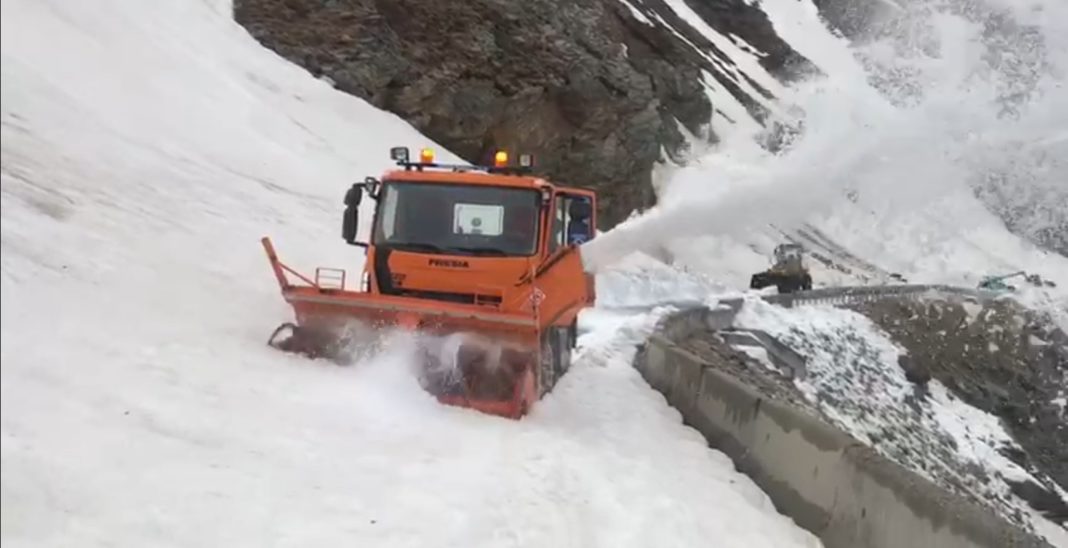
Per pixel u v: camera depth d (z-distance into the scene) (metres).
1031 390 35.19
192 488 5.01
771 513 7.29
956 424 26.56
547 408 8.99
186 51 21.64
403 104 29.73
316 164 20.91
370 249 9.15
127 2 21.44
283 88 24.53
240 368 7.36
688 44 60.31
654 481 7.26
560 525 5.83
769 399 8.43
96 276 8.52
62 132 12.85
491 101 32.66
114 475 4.88
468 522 5.46
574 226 9.85
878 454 6.52
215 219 13.27
